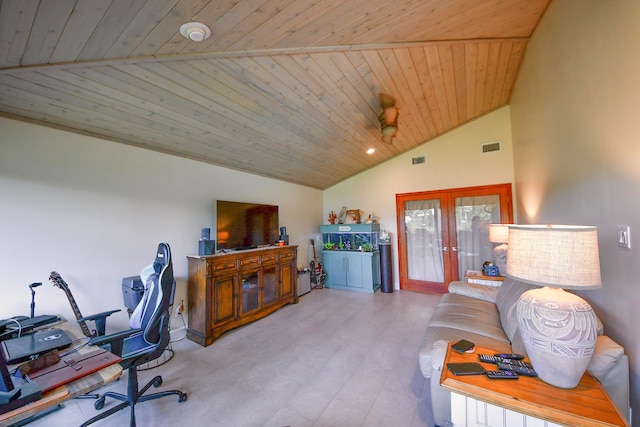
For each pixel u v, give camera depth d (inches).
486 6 81.0
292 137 144.2
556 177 91.9
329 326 139.9
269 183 192.5
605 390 50.0
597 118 62.8
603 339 54.6
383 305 173.8
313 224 239.8
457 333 85.0
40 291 89.0
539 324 49.0
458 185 193.2
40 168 90.3
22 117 85.7
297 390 86.7
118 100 88.4
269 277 161.2
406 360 104.2
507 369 53.7
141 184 118.3
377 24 79.2
